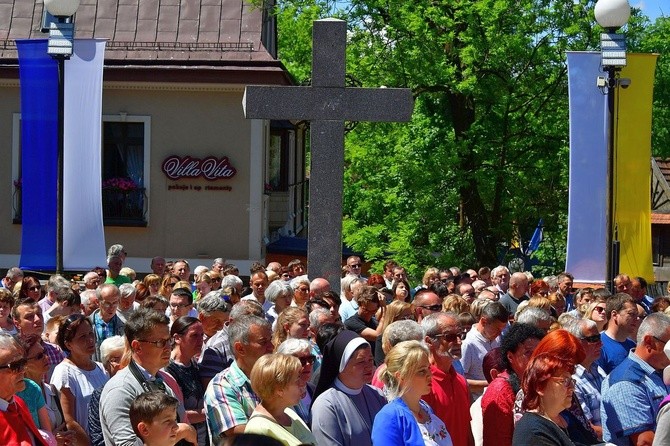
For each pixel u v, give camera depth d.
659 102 28.52
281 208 28.62
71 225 16.41
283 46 30.00
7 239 24.58
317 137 12.98
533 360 5.95
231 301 11.34
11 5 25.33
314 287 11.45
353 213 27.69
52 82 16.34
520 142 26.28
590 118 15.88
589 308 9.70
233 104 24.55
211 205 24.66
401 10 23.97
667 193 34.47
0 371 6.22
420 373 6.18
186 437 6.34
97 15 24.97
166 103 24.55
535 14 24.83
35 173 16.28
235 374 6.68
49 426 7.09
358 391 6.53
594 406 7.85
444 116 26.66
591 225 15.77
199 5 25.16
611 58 15.09
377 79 24.58
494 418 6.79
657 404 7.28
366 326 10.26
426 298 9.78
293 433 6.04
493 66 24.77
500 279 15.70
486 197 27.08
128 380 6.57
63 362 7.65
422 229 26.25
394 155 26.08
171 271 15.12
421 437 6.13
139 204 24.62
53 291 11.43
